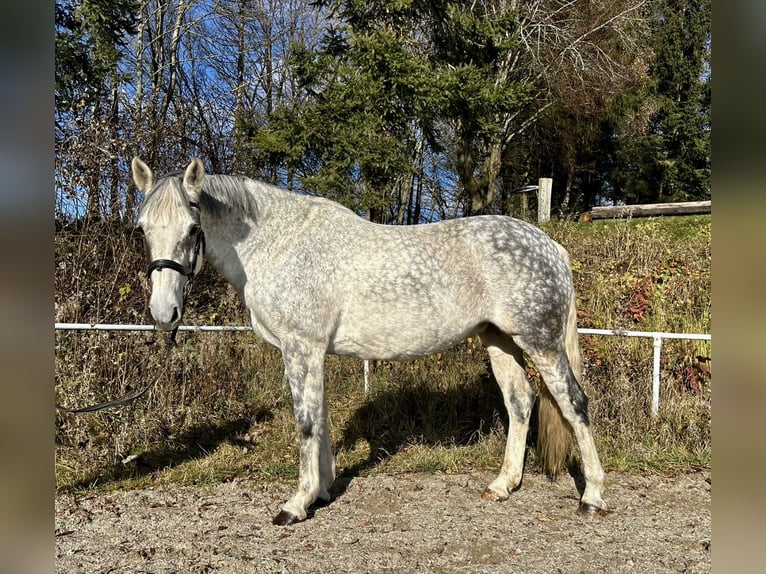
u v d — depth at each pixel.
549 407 3.72
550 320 3.38
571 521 3.35
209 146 7.57
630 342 5.16
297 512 3.29
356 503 3.60
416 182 21.50
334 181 7.86
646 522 3.34
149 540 3.09
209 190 3.26
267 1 15.98
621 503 3.61
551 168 21.41
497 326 3.46
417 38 11.07
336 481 3.96
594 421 4.69
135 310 5.25
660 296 5.51
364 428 4.89
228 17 14.19
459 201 21.70
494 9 12.66
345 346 3.43
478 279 3.37
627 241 6.78
